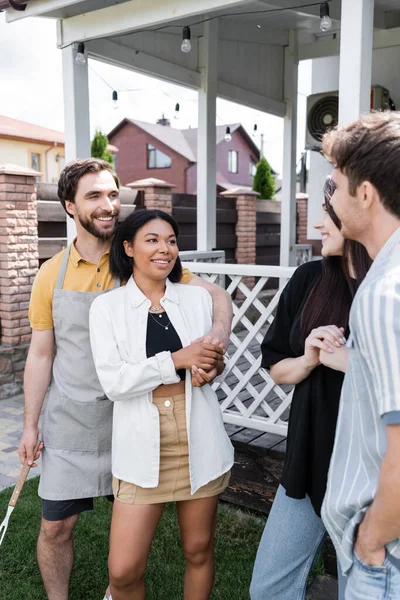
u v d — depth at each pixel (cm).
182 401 181
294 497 162
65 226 607
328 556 257
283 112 659
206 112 555
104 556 277
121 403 181
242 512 317
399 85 578
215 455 184
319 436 160
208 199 575
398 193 110
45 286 205
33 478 368
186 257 516
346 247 154
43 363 212
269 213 918
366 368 112
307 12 472
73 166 200
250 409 329
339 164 117
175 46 521
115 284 202
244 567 267
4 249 532
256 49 608
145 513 180
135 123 4016
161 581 258
